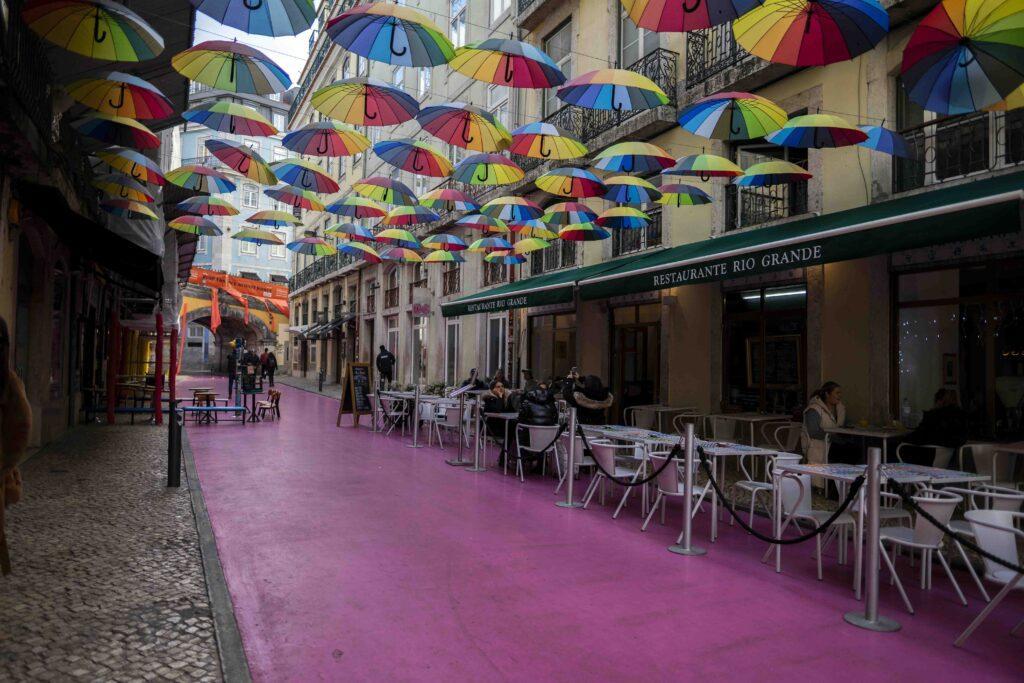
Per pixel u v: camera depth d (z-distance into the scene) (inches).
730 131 293.4
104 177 441.7
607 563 215.5
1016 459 265.0
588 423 453.1
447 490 327.9
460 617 168.7
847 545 239.8
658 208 508.7
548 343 650.8
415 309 926.4
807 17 196.2
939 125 325.7
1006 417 288.4
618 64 561.0
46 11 202.8
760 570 211.3
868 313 345.4
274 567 204.7
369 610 171.9
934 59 188.5
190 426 603.8
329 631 158.6
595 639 156.9
